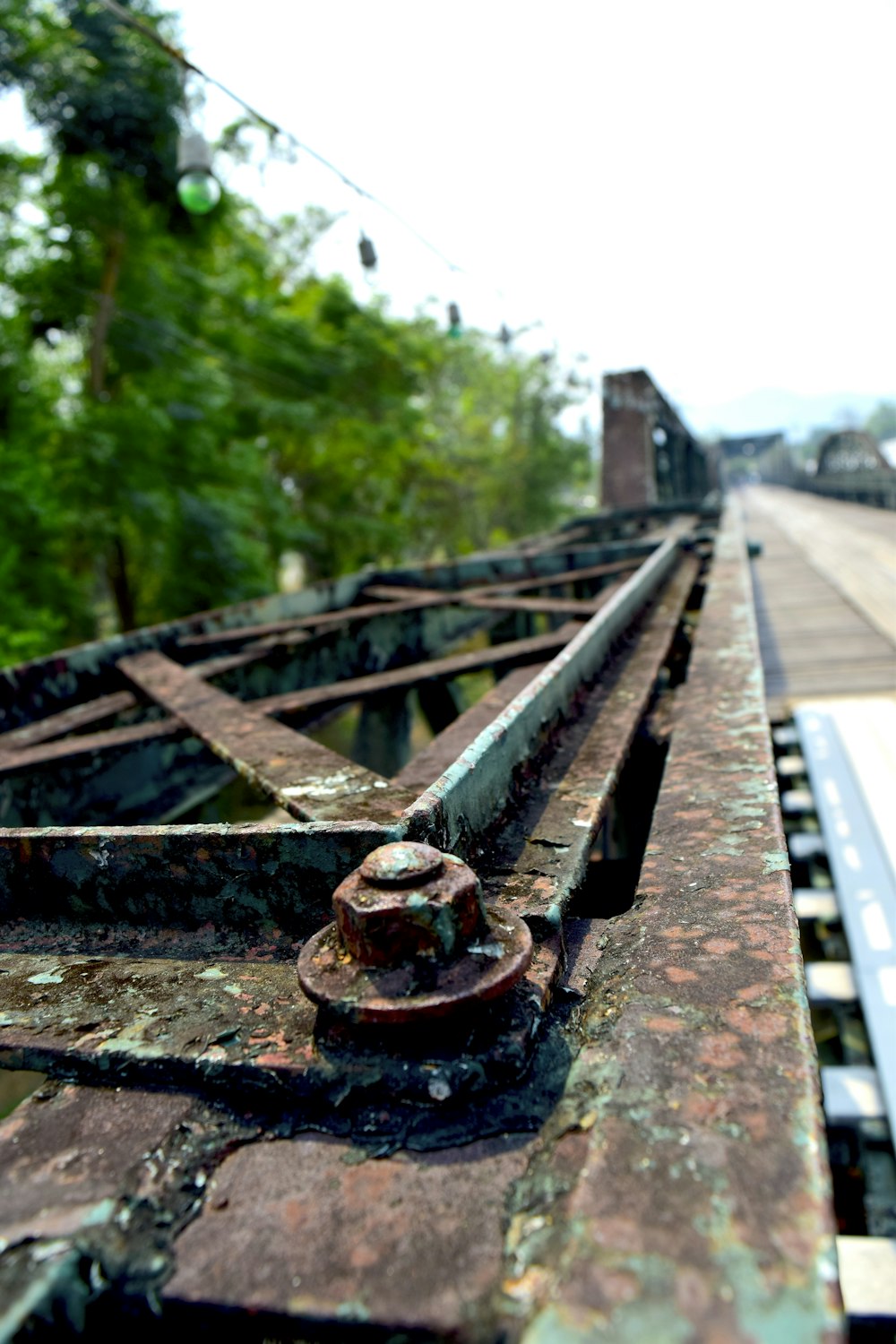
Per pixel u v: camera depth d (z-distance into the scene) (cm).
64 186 1571
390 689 303
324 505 2742
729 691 239
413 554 3691
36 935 124
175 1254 68
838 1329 55
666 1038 87
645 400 1504
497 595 629
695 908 115
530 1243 66
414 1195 72
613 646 293
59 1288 64
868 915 290
